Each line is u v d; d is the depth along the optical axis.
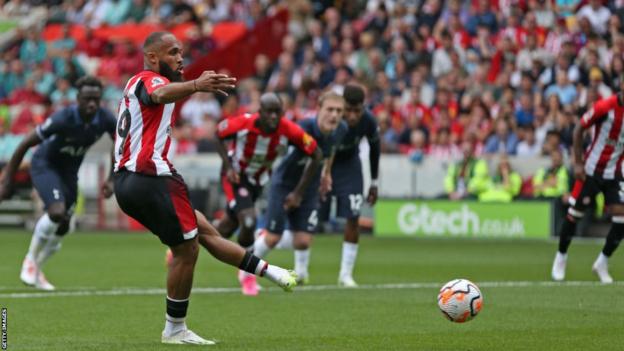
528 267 37.94
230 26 78.06
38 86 74.44
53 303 25.97
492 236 53.81
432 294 28.50
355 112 30.23
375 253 45.38
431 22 66.19
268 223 29.86
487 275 34.62
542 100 56.62
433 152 57.62
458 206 54.62
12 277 33.75
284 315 23.62
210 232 18.67
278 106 27.75
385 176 56.97
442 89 58.75
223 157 28.50
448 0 66.00
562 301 26.25
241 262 18.45
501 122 55.19
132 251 46.12
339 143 30.47
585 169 31.58
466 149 54.19
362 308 25.08
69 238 55.50
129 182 17.92
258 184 29.42
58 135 29.25
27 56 79.62
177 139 63.88
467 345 18.77
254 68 72.62
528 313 23.75
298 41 73.69
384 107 59.88
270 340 19.42
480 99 56.62
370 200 32.62
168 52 18.09
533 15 60.84
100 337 19.83
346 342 19.19
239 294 28.59
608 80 55.03
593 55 55.75
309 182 28.45
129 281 32.50
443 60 63.12
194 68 69.06
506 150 55.00
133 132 17.94
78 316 23.30
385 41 67.12
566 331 20.73
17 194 62.34
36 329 21.05
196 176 59.22
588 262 39.62
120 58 75.81
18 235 56.53
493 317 23.03
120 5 82.69
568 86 56.50
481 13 64.31
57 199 29.33
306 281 31.95
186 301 18.55
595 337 19.83
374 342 19.17
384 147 57.84
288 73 67.88
